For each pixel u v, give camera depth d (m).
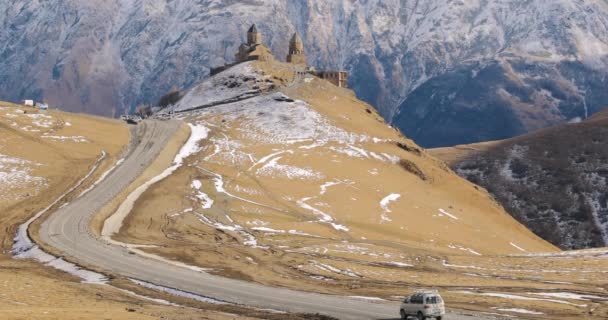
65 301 70.25
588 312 72.25
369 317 68.19
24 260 105.50
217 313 68.44
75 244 114.19
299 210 156.62
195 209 148.75
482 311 72.50
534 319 68.12
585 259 115.75
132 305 70.25
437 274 101.75
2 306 64.38
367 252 122.38
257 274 97.25
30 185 161.50
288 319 65.94
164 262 103.38
